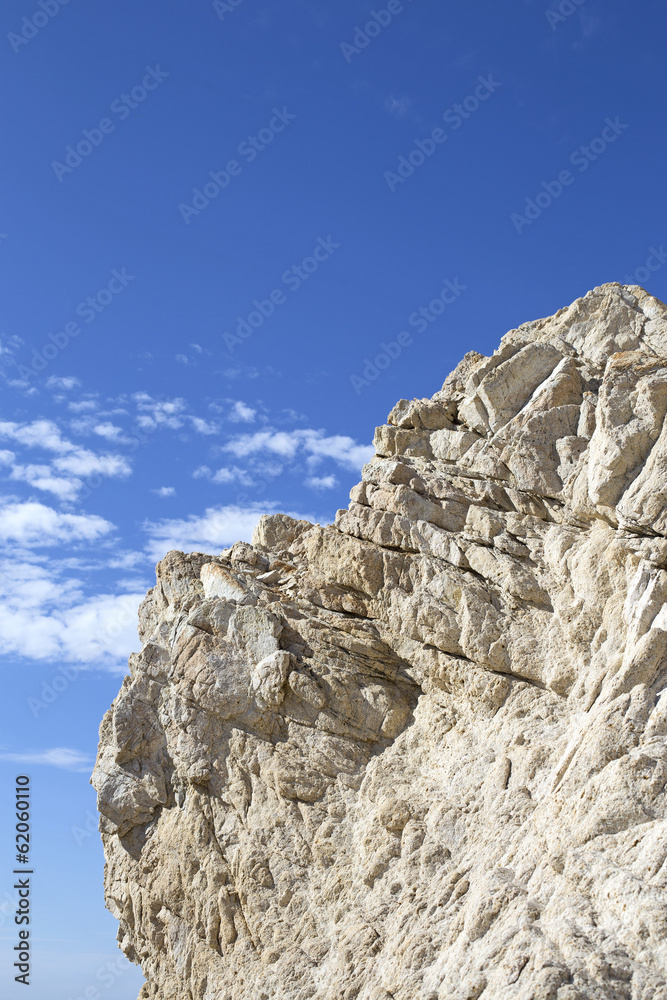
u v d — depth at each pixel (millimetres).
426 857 17062
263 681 20656
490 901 14250
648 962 11695
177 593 23766
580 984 11664
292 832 19328
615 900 12562
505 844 15727
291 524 24859
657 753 13938
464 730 18875
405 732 20016
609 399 17688
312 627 21547
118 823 21641
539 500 20625
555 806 14742
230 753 20641
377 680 20797
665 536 16422
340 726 20234
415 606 20531
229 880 19625
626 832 13422
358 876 18000
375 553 21578
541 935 12883
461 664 19484
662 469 16672
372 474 23234
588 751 14734
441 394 24422
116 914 21984
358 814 19031
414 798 18406
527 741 17406
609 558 18078
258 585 22766
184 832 20547
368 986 15875
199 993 18984
